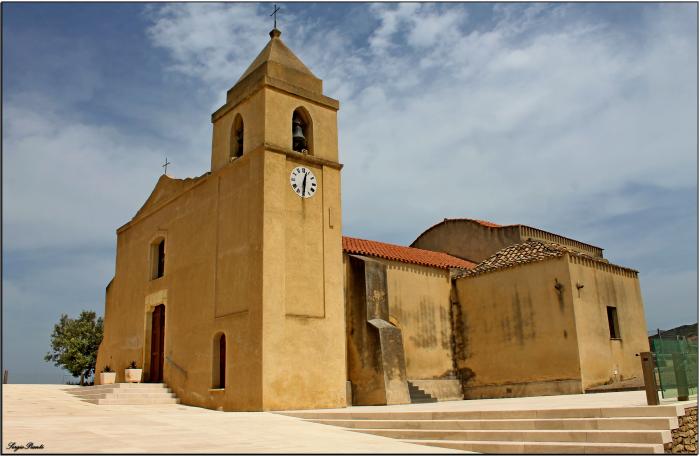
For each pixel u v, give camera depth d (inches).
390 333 846.5
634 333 1042.1
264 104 781.3
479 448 450.6
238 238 772.0
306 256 769.6
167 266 924.6
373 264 898.7
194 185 886.4
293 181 781.3
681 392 557.3
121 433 467.5
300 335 733.9
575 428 452.1
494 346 1031.6
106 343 1074.7
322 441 464.8
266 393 684.7
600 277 1009.5
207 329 794.8
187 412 666.8
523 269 1015.0
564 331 938.1
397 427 528.1
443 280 1104.2
